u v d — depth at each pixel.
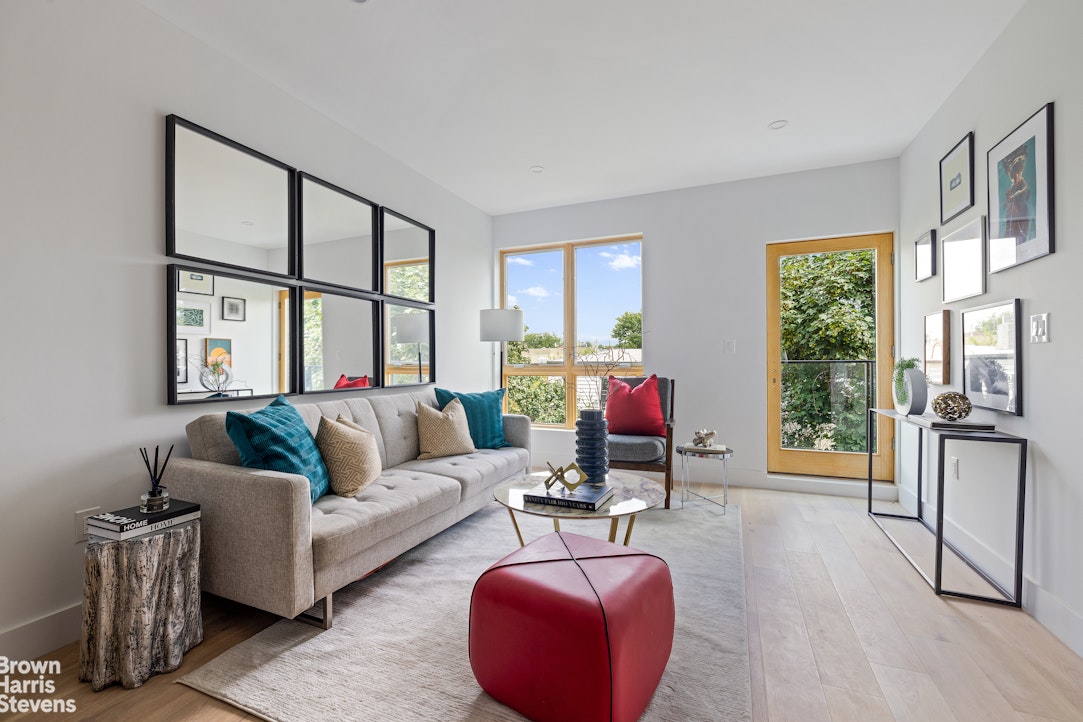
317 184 2.92
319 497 2.22
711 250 4.19
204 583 1.88
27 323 1.71
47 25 1.76
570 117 3.06
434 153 3.57
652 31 2.26
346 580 1.94
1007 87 2.22
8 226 1.66
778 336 4.08
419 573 2.37
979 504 2.46
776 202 4.00
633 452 3.47
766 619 1.96
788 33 2.28
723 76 2.62
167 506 1.75
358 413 2.85
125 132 2.00
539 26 2.22
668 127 3.19
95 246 1.90
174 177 2.15
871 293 3.82
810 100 2.87
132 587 1.54
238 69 2.46
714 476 4.15
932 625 1.92
